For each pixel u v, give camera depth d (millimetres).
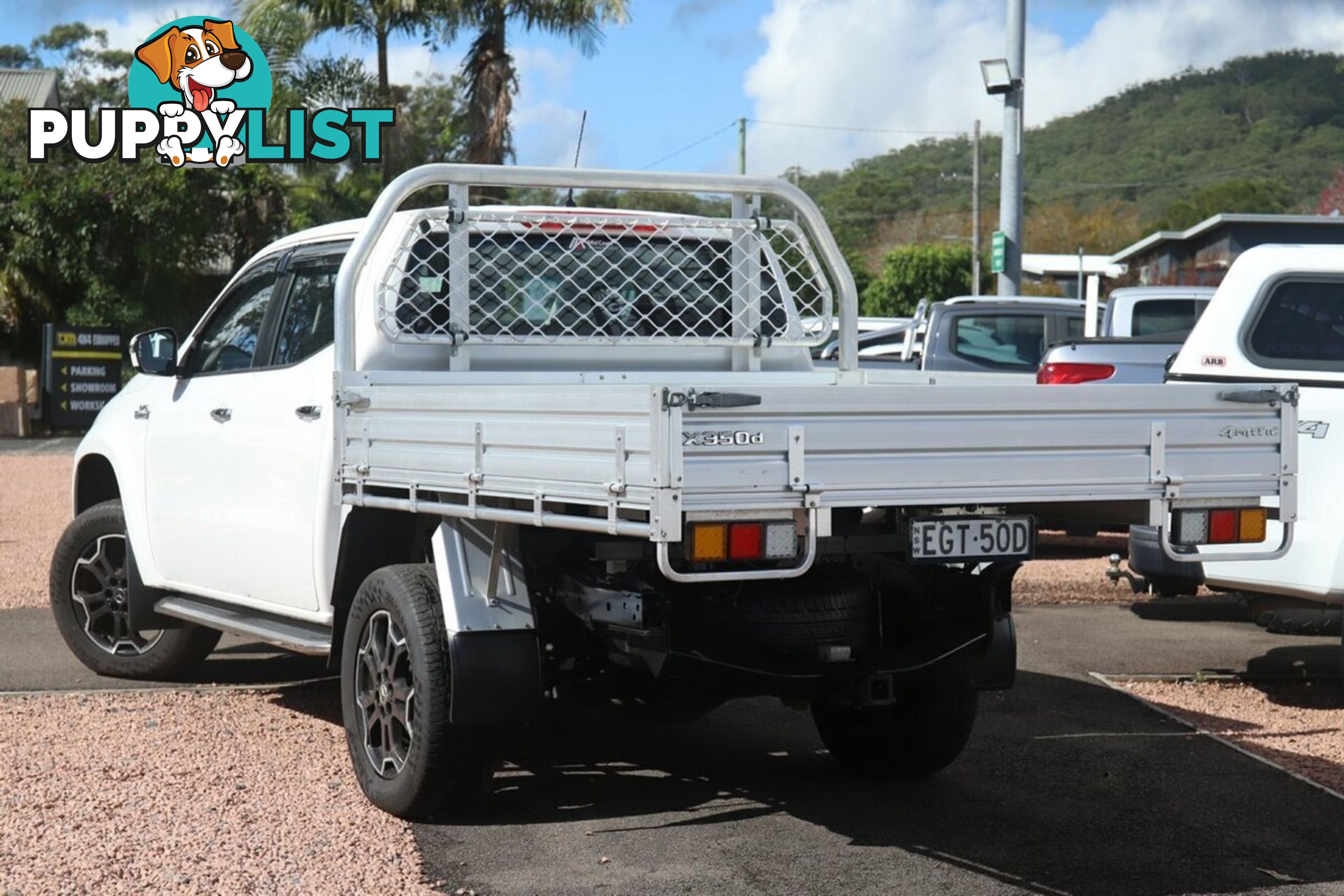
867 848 5043
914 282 57656
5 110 29062
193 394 6953
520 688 5000
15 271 28312
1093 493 4637
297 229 29641
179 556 7012
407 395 5223
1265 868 4883
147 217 27812
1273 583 7285
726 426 4121
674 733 6672
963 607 5348
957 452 4441
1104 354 10164
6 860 4668
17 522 13352
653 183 6191
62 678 7512
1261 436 4898
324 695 7172
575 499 4375
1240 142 177250
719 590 4941
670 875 4738
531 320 6219
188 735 6320
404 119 26594
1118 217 95375
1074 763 6176
